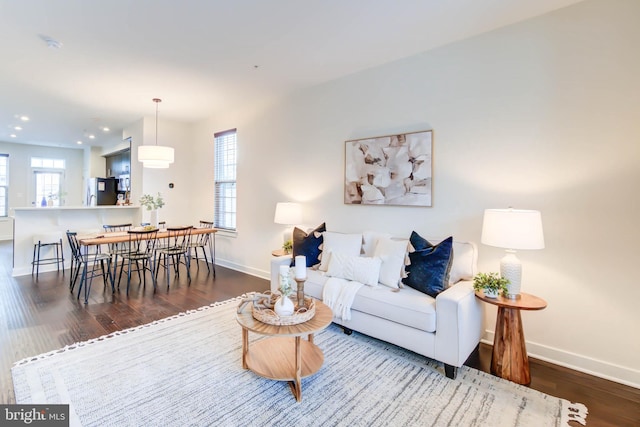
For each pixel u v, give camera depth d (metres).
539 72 2.49
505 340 2.21
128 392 1.98
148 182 5.75
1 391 1.97
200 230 5.09
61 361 2.33
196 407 1.85
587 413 1.85
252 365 2.15
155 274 4.70
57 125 6.31
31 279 4.55
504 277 2.27
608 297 2.25
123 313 3.30
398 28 2.68
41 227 5.04
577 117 2.34
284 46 3.01
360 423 1.74
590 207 2.30
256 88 4.19
